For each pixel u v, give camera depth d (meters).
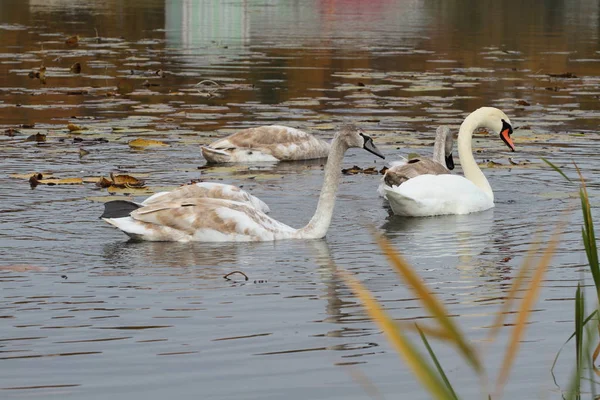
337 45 40.12
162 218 14.05
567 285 11.99
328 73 32.75
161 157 20.16
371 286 11.93
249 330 10.38
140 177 18.16
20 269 12.54
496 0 63.16
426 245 14.05
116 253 13.38
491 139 22.75
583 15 54.19
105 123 23.59
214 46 39.59
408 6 59.88
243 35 43.69
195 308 11.06
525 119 24.88
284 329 10.39
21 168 18.56
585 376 9.17
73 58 35.38
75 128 22.56
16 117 24.23
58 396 8.68
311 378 9.09
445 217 15.94
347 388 8.88
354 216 15.95
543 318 10.77
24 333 10.23
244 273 12.48
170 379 9.07
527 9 57.44
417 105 27.02
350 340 10.08
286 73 32.47
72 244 13.80
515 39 43.22
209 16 52.25
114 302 11.27
